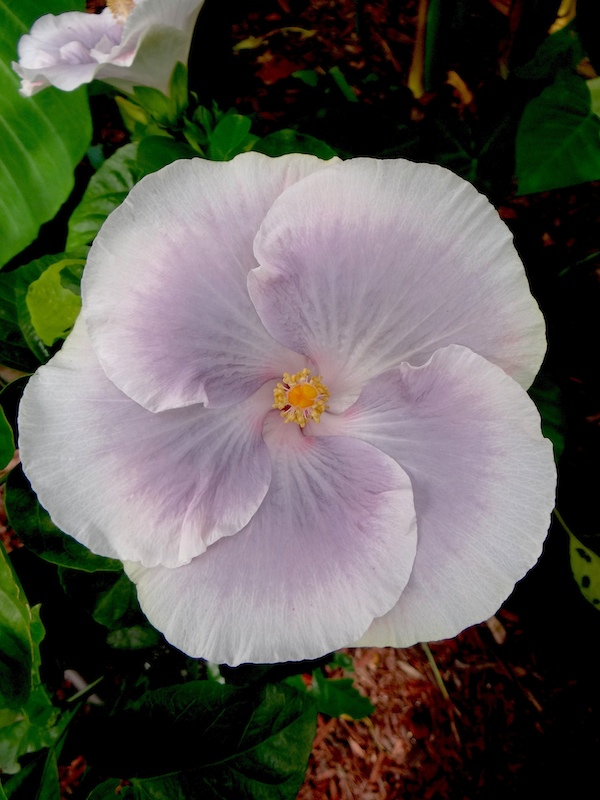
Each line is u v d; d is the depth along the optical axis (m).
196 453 0.19
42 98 0.31
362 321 0.19
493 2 0.46
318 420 0.21
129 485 0.18
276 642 0.18
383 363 0.20
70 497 0.18
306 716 0.26
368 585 0.18
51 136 0.32
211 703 0.25
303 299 0.19
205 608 0.18
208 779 0.25
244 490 0.19
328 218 0.18
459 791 0.46
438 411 0.19
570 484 0.40
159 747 0.25
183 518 0.18
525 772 0.45
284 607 0.18
